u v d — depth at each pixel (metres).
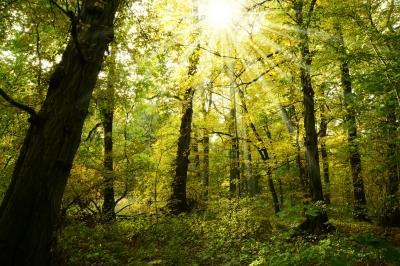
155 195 13.14
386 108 10.69
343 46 9.98
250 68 13.12
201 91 14.88
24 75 10.74
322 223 10.56
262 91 15.87
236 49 12.62
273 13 11.50
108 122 14.33
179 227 11.85
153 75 13.36
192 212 15.61
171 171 16.27
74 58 5.15
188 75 13.12
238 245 10.38
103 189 11.66
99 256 8.05
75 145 4.99
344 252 7.51
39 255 4.51
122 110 14.16
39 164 4.59
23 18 7.77
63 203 9.81
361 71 12.41
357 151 14.20
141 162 12.20
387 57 9.47
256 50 13.02
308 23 9.95
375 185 14.34
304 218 10.72
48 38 9.19
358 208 14.59
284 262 7.55
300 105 15.91
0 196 9.47
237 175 20.88
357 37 10.48
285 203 16.20
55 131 4.75
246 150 19.55
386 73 9.48
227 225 11.70
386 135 11.94
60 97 4.92
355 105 11.95
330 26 10.81
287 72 13.22
